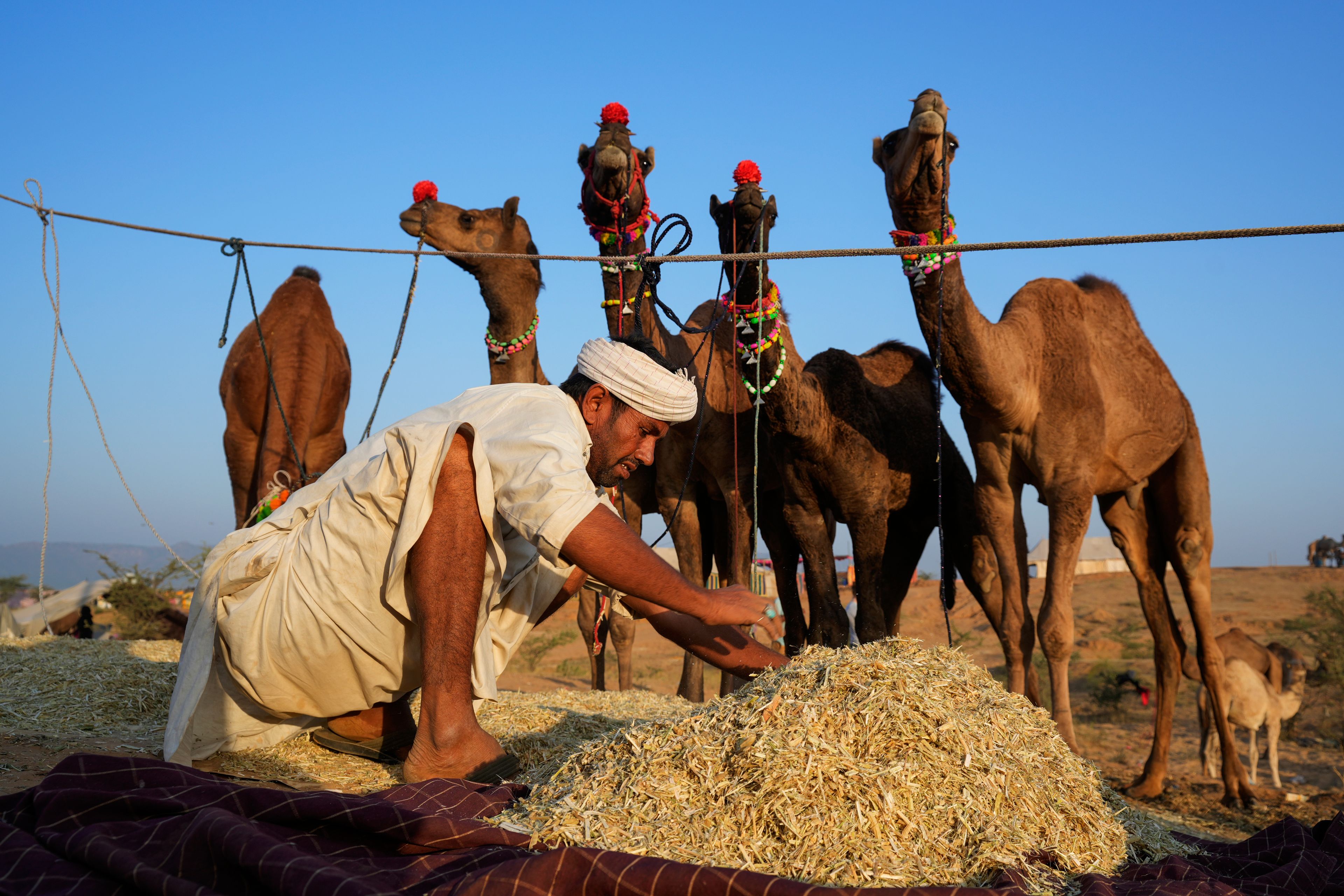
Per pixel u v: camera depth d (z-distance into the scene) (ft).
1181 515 27.89
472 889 6.28
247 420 28.81
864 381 23.43
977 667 10.20
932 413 25.16
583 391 10.75
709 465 24.59
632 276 21.43
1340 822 9.95
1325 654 48.70
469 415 10.37
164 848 6.88
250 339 29.32
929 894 6.40
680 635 11.94
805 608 82.12
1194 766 39.17
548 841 7.66
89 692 14.52
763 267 19.75
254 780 10.57
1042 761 9.13
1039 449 23.22
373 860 7.45
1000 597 25.07
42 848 7.01
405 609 10.12
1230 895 7.20
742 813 7.84
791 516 22.82
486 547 9.99
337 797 7.72
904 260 19.26
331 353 29.25
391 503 9.96
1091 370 23.36
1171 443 25.82
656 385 10.60
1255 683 36.63
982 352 20.94
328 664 10.46
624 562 9.15
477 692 9.96
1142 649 89.40
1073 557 23.11
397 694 10.93
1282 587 134.51
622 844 7.56
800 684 9.24
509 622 11.21
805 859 7.45
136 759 8.16
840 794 7.85
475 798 8.79
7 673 15.40
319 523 10.43
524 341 24.80
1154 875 8.00
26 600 77.05
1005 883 7.11
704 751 8.46
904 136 18.22
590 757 9.20
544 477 9.27
